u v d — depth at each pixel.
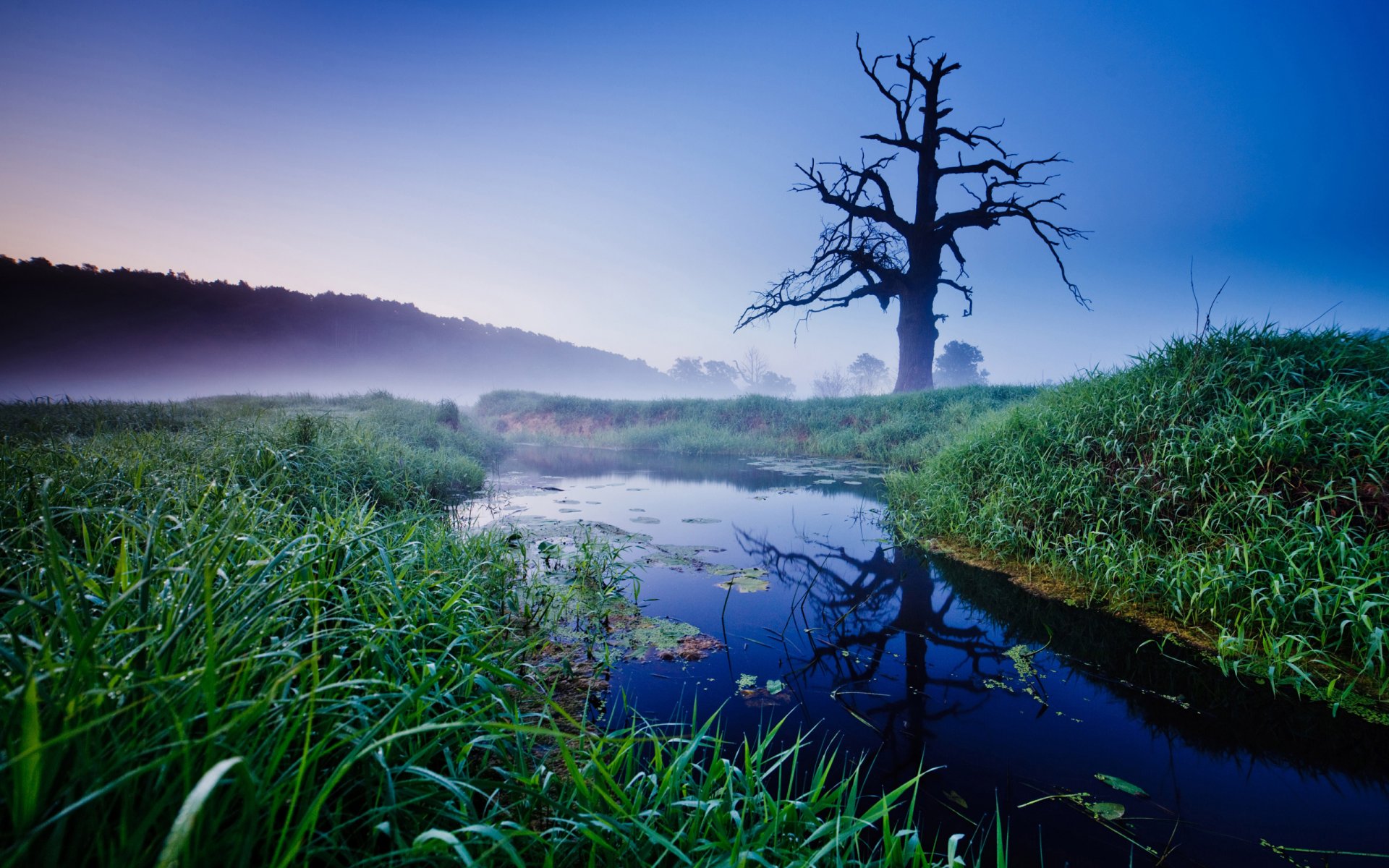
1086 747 2.21
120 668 1.12
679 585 4.16
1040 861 1.61
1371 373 4.12
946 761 2.11
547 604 3.54
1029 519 4.77
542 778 1.68
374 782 1.42
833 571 4.52
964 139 22.52
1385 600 2.72
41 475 3.23
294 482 4.34
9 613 1.37
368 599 2.37
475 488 8.16
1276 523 3.45
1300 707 2.52
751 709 2.45
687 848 1.39
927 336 22.94
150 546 1.58
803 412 15.57
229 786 1.05
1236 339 4.88
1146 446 4.49
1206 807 1.87
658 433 16.36
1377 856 1.65
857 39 22.23
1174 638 3.22
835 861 1.44
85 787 0.95
